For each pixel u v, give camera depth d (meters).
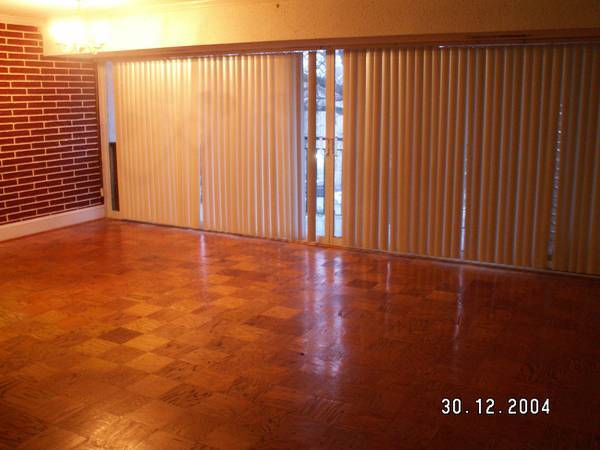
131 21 5.57
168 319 3.99
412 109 5.11
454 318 3.98
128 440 2.61
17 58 5.91
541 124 4.70
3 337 3.71
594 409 2.84
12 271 5.05
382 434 2.65
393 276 4.86
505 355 3.42
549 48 4.57
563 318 3.96
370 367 3.29
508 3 4.07
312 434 2.65
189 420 2.77
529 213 4.86
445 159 5.07
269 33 4.89
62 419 2.78
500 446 2.55
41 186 6.33
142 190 6.74
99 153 6.96
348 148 5.43
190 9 5.22
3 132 5.87
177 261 5.34
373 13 4.47
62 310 4.16
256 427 2.71
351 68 5.28
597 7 3.85
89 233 6.38
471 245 5.12
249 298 4.38
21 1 4.96
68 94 6.50
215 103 6.05
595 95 4.50
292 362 3.36
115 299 4.38
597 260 4.72
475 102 4.88
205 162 6.26
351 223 5.59
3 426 2.73
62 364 3.35
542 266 4.90
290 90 5.64
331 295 4.43
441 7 4.25
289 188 5.84
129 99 6.57
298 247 5.77
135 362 3.37
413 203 5.27
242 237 6.17
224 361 3.37
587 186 4.64
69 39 4.71
